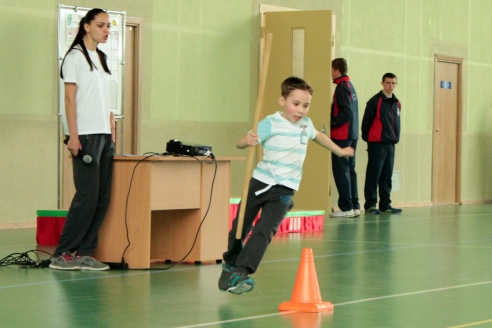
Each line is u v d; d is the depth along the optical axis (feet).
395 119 49.34
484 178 64.28
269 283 23.06
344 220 44.50
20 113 37.99
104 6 40.63
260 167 20.04
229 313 18.62
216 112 45.80
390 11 55.67
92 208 25.20
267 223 19.53
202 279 23.65
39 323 17.43
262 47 47.65
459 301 20.59
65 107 25.00
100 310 18.85
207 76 45.34
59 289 21.65
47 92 38.83
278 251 30.50
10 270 24.94
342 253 30.07
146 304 19.65
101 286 22.20
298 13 47.24
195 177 26.94
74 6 39.11
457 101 61.67
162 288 21.98
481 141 63.82
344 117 45.65
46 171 38.88
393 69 56.08
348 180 46.39
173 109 43.86
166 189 26.00
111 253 25.91
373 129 49.14
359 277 24.45
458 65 61.57
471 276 24.82
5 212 37.63
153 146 43.04
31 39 38.24
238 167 46.93
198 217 27.20
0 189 37.42
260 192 19.80
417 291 22.06
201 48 45.01
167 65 43.55
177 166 26.32
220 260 27.73
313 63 47.03
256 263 19.29
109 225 25.93
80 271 24.94
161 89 43.32
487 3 63.77
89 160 24.90
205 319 17.90
